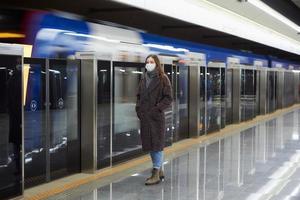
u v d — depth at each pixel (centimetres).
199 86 1191
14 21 738
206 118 1252
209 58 1474
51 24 766
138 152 895
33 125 649
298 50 2622
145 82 663
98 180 692
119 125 836
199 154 930
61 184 664
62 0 1000
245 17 1422
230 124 1614
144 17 1321
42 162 666
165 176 718
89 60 734
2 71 541
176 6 995
